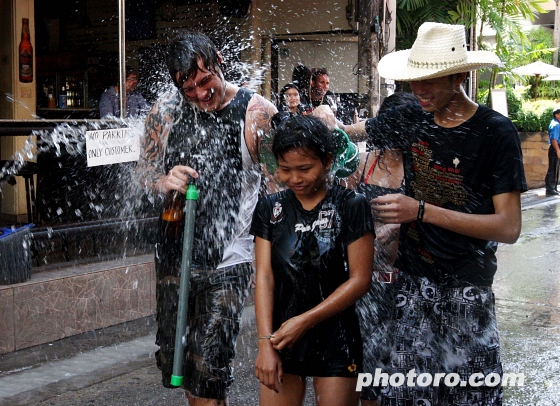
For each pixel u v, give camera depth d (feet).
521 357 15.30
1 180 20.68
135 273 16.92
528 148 49.26
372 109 24.98
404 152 9.41
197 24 27.48
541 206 40.88
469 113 8.68
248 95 9.84
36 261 16.85
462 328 8.84
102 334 16.02
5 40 22.89
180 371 9.19
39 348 14.99
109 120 15.90
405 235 9.23
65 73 26.55
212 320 9.53
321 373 8.28
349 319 8.43
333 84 28.04
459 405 8.98
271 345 8.07
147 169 10.16
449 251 8.81
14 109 23.00
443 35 8.41
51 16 28.81
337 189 8.37
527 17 47.21
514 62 52.49
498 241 8.54
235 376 13.97
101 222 19.01
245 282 9.94
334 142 8.62
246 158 9.80
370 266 8.27
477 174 8.60
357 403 8.63
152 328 16.55
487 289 8.84
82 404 12.57
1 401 12.54
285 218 8.34
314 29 26.96
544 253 27.22
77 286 15.72
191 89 9.43
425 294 9.01
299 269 8.25
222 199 9.73
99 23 28.63
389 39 27.71
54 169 22.18
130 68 22.16
